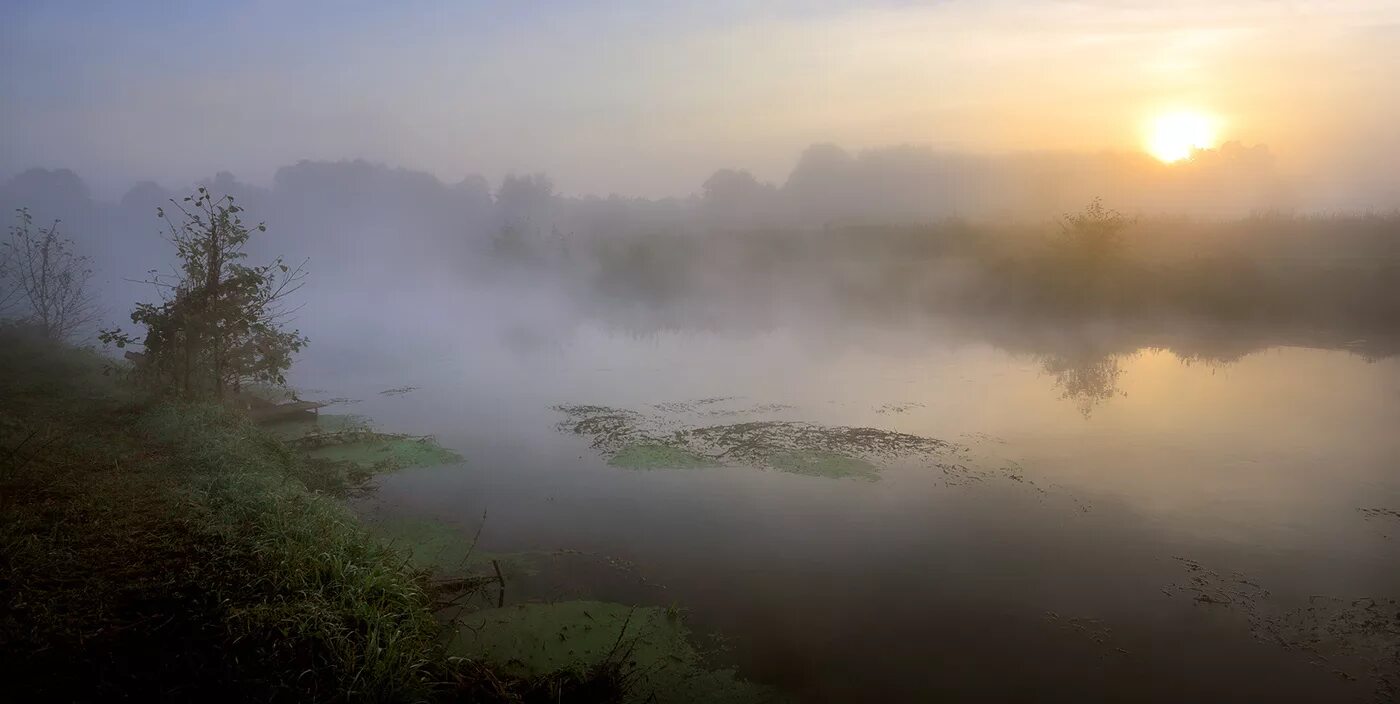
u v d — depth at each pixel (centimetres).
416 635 441
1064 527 671
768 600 551
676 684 447
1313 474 795
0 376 934
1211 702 432
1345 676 455
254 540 499
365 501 755
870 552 630
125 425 783
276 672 376
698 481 809
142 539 493
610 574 594
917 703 430
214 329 935
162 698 344
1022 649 486
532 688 423
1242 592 554
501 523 698
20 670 346
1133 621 519
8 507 506
